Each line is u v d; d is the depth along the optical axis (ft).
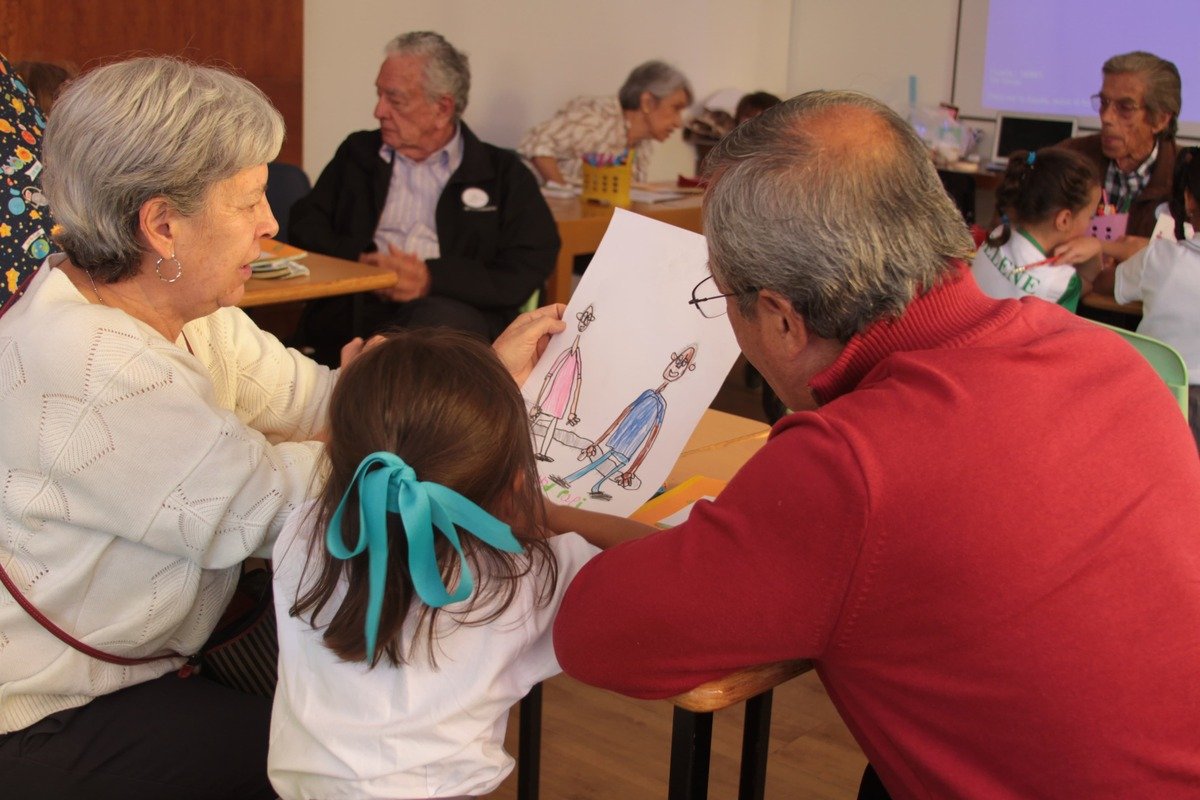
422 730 3.43
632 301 4.84
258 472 4.06
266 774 4.35
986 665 2.91
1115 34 16.10
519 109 18.35
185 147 3.84
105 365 3.81
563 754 7.09
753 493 2.98
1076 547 2.89
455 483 3.33
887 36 18.48
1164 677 2.93
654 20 20.17
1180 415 3.27
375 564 3.21
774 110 3.25
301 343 11.02
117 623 4.11
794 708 7.73
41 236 5.22
